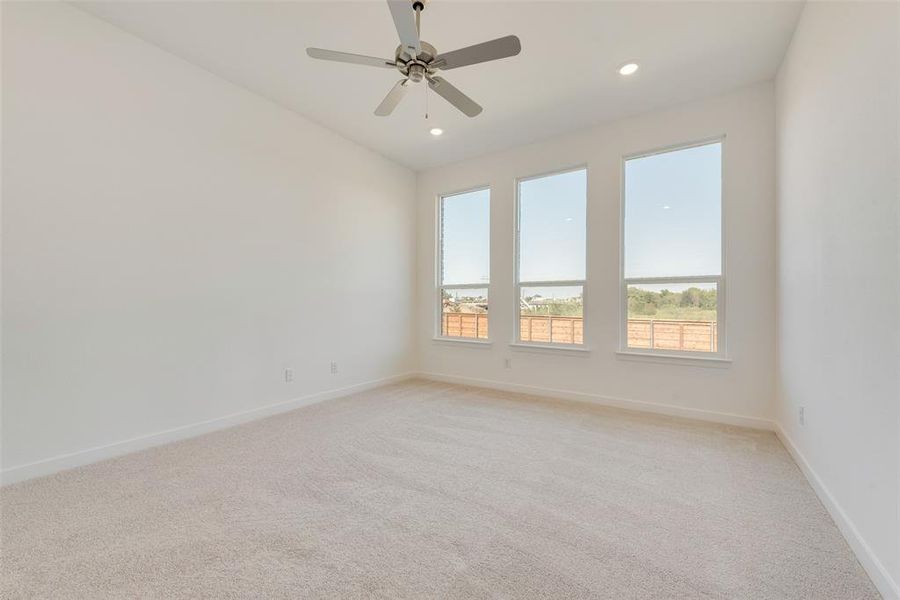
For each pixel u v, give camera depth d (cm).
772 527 175
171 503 196
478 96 328
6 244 215
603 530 173
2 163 213
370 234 448
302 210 374
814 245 209
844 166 170
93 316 246
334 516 184
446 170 490
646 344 359
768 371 303
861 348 154
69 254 237
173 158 284
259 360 338
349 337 423
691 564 151
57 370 232
